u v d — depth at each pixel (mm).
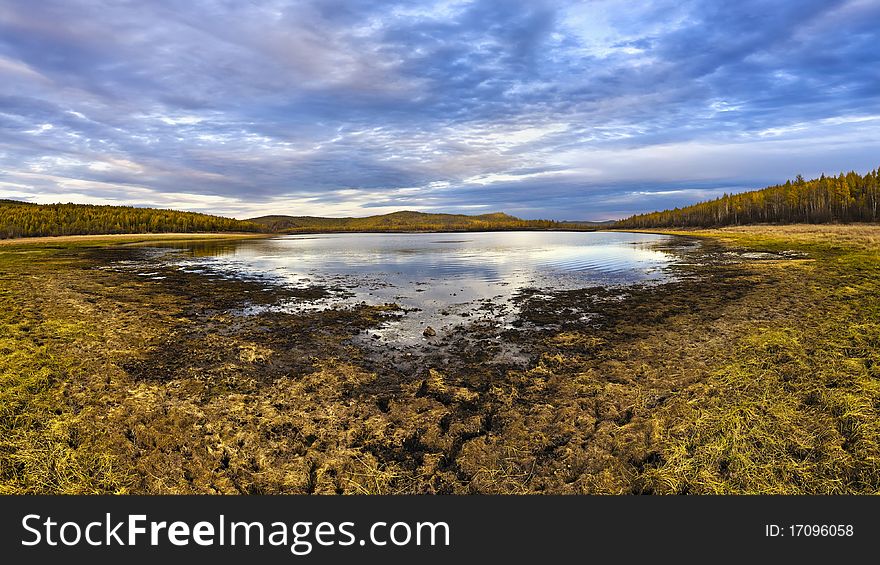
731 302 17500
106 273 30484
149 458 6871
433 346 12984
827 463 6363
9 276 27391
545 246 59469
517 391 9539
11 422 7801
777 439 6961
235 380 10102
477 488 6301
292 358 11844
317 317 16734
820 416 7598
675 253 42344
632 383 9578
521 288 23281
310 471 6711
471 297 20891
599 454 6898
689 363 10531
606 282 24797
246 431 7684
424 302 19750
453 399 9164
